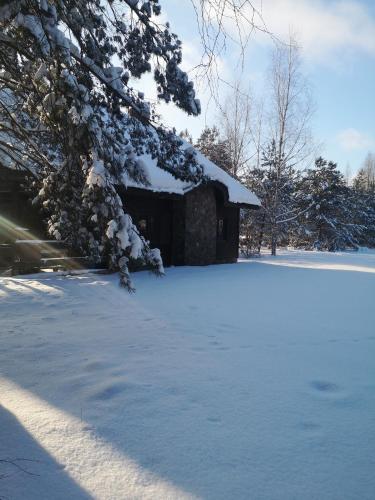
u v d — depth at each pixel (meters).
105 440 2.70
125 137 6.66
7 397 3.39
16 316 6.39
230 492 2.19
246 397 3.42
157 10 5.29
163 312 6.84
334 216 41.03
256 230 25.69
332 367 4.23
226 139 28.38
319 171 40.62
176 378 3.81
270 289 9.89
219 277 12.12
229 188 17.03
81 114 4.23
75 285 9.41
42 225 12.42
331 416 3.10
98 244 5.36
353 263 19.16
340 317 6.77
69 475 2.33
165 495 2.17
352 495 2.18
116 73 5.23
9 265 12.02
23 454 2.54
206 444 2.67
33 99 5.18
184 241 15.18
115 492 2.19
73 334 5.36
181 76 5.57
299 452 2.59
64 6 4.61
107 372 3.95
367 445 2.69
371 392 3.58
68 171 4.98
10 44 4.46
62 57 4.20
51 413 3.09
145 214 14.20
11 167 9.75
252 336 5.43
